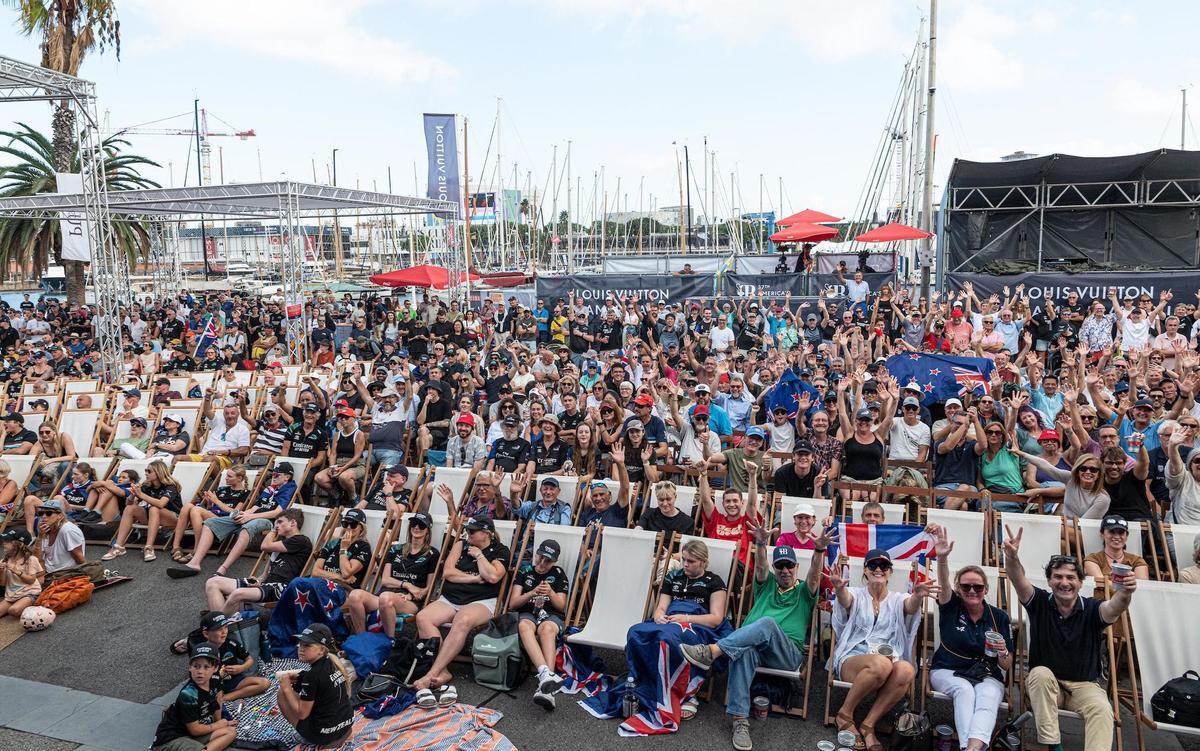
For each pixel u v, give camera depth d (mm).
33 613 8344
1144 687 6180
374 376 15383
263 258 68188
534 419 11289
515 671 7129
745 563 7480
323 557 8578
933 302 17969
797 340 18688
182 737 6215
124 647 7992
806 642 7023
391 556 8539
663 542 7875
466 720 6535
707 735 6422
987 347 14336
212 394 13789
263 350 21047
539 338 22531
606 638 7348
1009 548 6035
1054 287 19469
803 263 22859
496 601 7770
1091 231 22719
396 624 7668
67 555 9328
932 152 19562
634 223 67188
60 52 23953
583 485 9297
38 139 29625
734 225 57094
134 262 32281
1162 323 17234
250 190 19734
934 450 9820
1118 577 5758
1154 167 20672
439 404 12227
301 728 5957
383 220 54469
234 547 9625
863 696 6219
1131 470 7938
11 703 7012
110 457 12164
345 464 11102
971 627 6281
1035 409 10664
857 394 10484
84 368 20344
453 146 25359
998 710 6355
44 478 11641
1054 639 5969
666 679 6637
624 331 20078
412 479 10172
